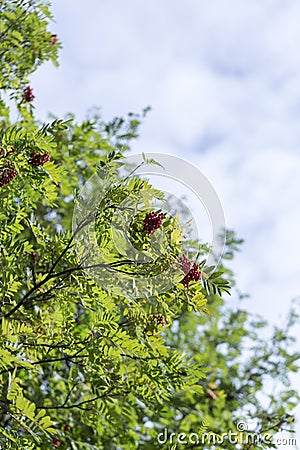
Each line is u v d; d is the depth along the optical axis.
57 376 5.50
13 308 3.88
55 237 4.02
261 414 6.89
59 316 3.96
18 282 3.81
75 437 5.19
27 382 5.34
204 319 8.05
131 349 3.62
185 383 3.84
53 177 3.76
